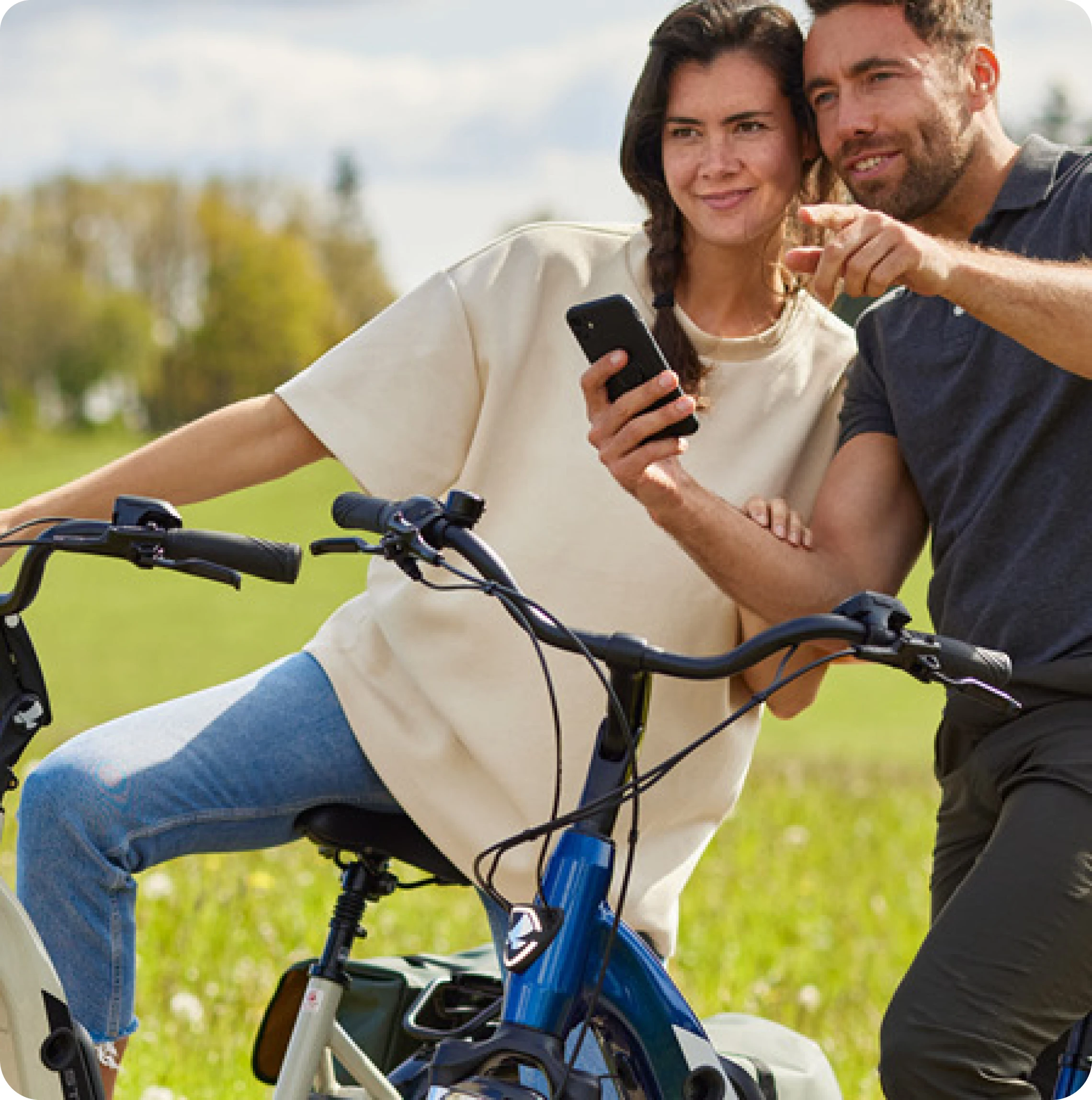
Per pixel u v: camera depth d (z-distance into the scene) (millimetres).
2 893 3777
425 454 4652
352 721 4598
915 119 4387
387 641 4648
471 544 3371
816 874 10695
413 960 5160
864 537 4602
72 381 88375
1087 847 4035
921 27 4375
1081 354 3994
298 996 4816
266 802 4531
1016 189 4496
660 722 4602
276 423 4668
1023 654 4316
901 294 4648
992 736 4359
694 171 4477
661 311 4602
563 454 4617
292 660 4746
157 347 90562
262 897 8227
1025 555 4328
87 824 4352
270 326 92312
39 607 36906
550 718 4551
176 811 4430
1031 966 3969
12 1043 3785
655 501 4148
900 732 27016
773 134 4477
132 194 92938
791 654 3230
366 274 98625
